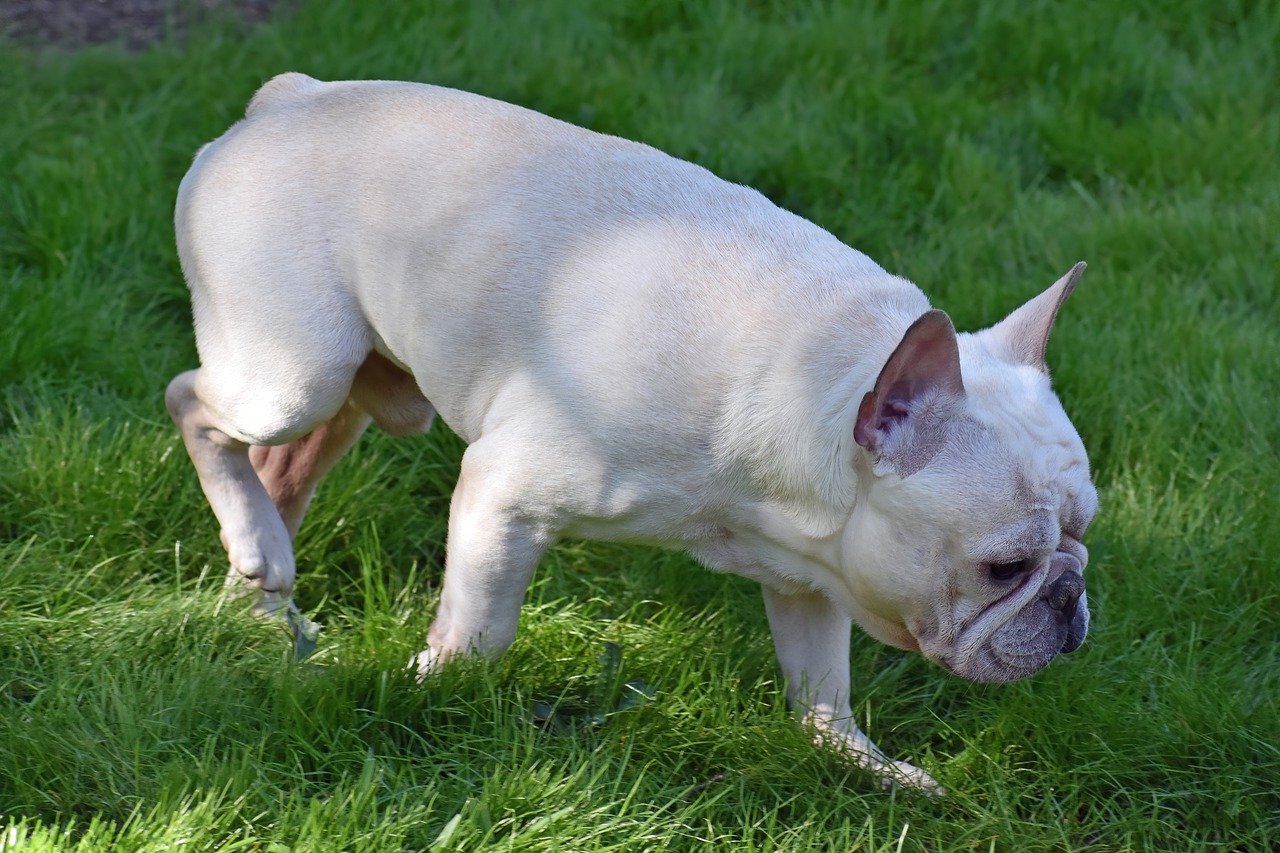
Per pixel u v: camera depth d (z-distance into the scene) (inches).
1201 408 188.7
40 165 209.5
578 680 149.0
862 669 157.9
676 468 127.9
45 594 152.6
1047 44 262.1
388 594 162.6
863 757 143.3
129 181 210.1
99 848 118.3
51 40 252.2
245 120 149.3
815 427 123.3
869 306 127.5
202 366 151.4
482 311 132.6
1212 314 204.2
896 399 117.6
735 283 128.5
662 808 130.4
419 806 125.8
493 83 237.9
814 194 224.5
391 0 255.1
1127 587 163.6
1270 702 148.6
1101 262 214.1
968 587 119.0
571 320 129.3
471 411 138.3
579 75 241.3
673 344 126.3
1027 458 117.0
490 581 136.5
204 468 156.6
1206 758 145.0
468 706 139.5
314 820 122.0
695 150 227.3
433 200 136.0
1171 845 140.5
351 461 173.8
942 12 271.4
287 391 142.9
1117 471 183.2
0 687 138.8
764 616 161.3
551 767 133.6
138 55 247.1
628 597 163.5
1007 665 121.1
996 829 137.2
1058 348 193.8
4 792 127.3
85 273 196.7
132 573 160.2
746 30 262.1
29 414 177.3
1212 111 250.1
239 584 155.5
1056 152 241.1
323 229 139.3
